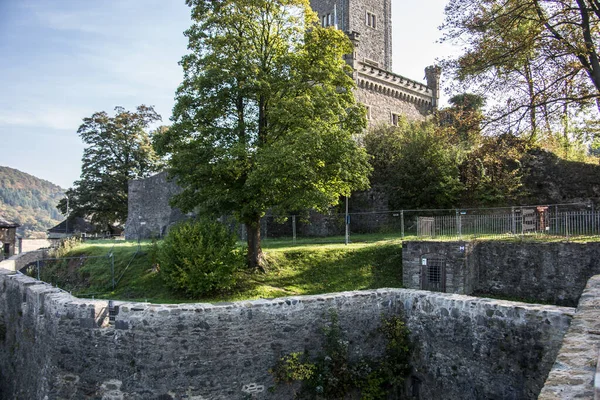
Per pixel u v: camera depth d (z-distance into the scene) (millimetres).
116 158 50344
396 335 12586
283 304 12164
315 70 18859
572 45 18828
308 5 20484
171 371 11344
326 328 12391
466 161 31109
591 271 15992
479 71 20844
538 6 19094
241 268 19000
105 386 11469
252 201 18125
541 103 19953
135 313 11484
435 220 21641
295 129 18516
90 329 11656
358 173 19391
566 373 4309
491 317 10492
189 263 16719
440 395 11523
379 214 31188
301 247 22422
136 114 52125
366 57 51688
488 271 18922
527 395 9648
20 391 14219
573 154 30047
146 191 40875
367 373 12398
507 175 29047
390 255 20609
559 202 27547
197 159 18156
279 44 20266
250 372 11742
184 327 11445
